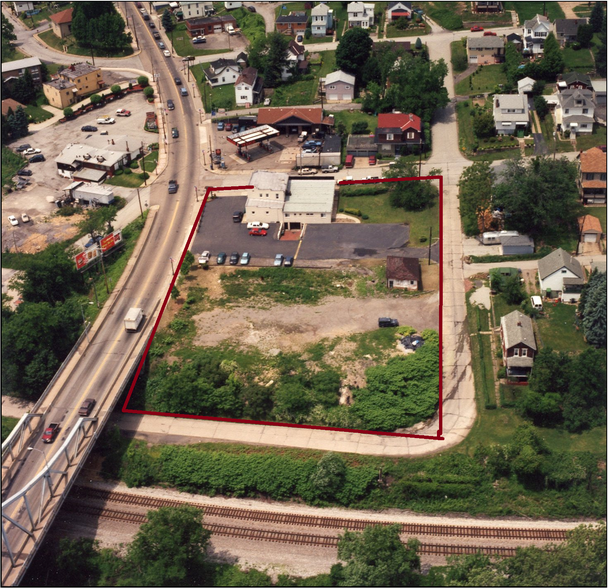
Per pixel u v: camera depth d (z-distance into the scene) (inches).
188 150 7258.9
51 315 5211.6
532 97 7416.3
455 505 4448.8
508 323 5078.7
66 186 6988.2
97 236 6259.8
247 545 4325.8
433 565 4178.2
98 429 4660.4
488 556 4168.3
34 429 4707.2
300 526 4407.0
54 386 4963.1
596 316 5019.7
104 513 4537.4
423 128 7106.3
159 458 4722.0
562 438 4653.1
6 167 7239.2
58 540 4399.6
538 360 4837.6
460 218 6176.2
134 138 7450.8
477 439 4682.6
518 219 5920.3
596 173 6102.4
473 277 5664.4
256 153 7126.0
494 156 6786.4
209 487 4635.8
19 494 3993.6
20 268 5826.8
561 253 5457.7
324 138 7165.4
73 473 4414.4
